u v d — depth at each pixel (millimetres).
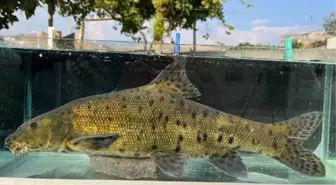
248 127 476
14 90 492
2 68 494
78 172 479
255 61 496
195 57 486
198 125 474
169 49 503
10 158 485
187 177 473
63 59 492
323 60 513
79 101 471
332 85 507
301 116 486
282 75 499
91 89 488
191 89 483
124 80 485
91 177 476
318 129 489
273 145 473
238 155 475
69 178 479
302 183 482
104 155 471
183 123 473
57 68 492
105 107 466
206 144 474
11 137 468
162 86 481
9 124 487
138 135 468
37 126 463
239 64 492
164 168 472
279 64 499
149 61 484
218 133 475
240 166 475
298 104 498
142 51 500
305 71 504
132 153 469
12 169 486
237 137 474
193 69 486
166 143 471
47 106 489
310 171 483
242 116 486
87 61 490
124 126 466
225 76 491
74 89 490
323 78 506
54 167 481
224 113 482
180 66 485
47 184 472
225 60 491
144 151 470
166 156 472
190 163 474
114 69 487
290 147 479
